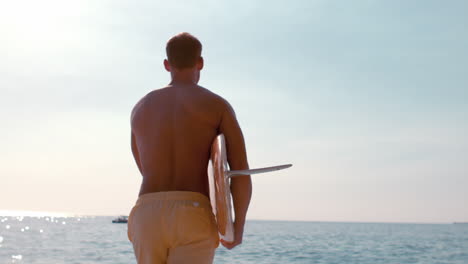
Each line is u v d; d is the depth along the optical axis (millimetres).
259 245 35094
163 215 1712
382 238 53688
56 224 103750
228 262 20641
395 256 26562
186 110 1841
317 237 52906
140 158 1902
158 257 1742
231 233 1671
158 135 1830
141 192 1826
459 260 24406
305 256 24859
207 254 1754
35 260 20641
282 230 85188
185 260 1709
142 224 1737
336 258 24125
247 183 1800
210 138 1855
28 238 41344
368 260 23531
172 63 1947
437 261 23859
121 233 54250
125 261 20172
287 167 1723
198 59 1972
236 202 1806
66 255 23250
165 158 1807
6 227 77312
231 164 1897
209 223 1751
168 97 1887
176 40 1935
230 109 1908
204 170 1852
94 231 60594
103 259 21141
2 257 22141
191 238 1709
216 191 1692
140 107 1927
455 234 73625
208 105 1854
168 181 1786
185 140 1814
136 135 1927
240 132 1895
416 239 52531
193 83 1946
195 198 1754
